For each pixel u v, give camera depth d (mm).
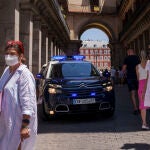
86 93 9391
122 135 7383
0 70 12906
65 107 9312
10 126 3523
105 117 10164
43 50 24156
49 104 9344
